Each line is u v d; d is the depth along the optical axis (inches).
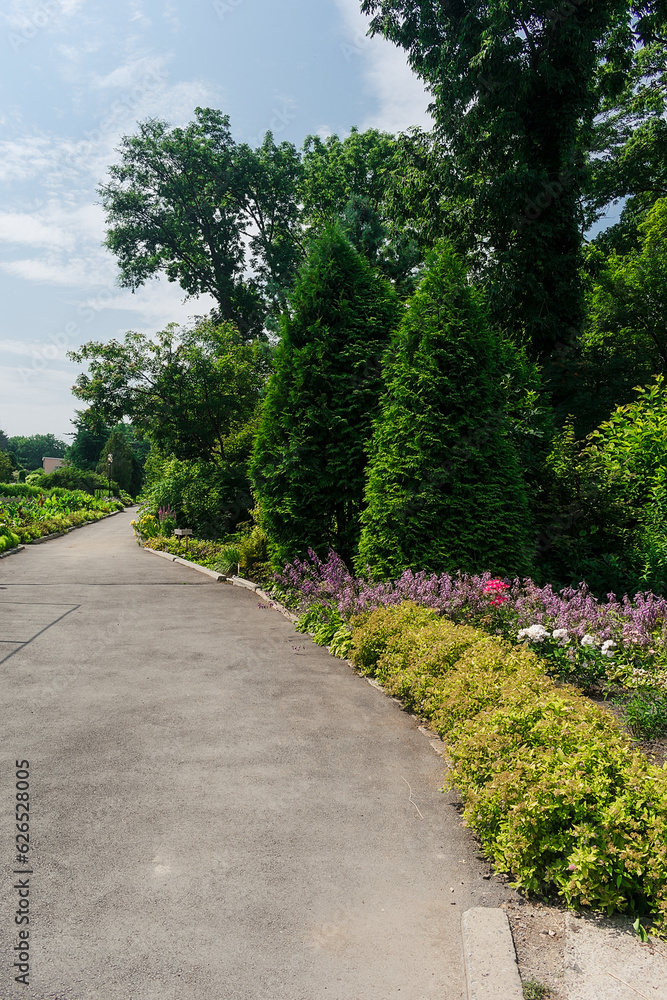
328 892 121.5
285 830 142.8
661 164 842.2
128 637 318.7
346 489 422.3
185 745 187.8
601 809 125.7
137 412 1014.4
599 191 863.7
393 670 237.3
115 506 2004.2
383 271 673.0
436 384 326.6
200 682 248.2
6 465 2283.5
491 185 570.6
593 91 633.6
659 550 344.2
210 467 928.9
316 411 416.5
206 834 139.9
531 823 126.6
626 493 387.9
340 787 164.4
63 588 469.7
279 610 398.9
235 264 1355.8
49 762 173.8
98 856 130.0
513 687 177.9
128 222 1307.8
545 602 270.8
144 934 107.8
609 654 228.8
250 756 181.3
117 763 174.2
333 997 96.0
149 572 586.2
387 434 343.6
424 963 104.0
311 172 1133.1
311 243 458.3
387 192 702.5
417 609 270.5
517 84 559.8
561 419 593.9
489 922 111.7
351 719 212.8
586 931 111.0
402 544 329.1
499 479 328.5
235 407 997.2
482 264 642.8
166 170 1269.7
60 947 103.8
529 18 562.3
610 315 736.3
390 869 129.8
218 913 114.0
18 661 269.7
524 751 146.2
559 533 375.9
